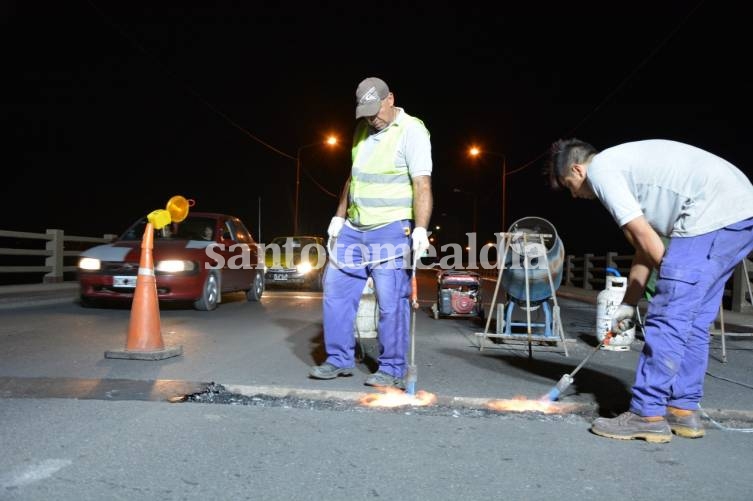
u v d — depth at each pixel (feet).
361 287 16.53
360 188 15.96
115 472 9.96
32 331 24.93
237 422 12.76
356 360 19.72
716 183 11.71
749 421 13.87
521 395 15.17
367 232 15.90
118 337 23.40
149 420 12.74
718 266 11.74
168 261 32.24
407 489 9.52
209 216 37.96
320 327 27.86
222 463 10.44
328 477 9.95
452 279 31.73
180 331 26.21
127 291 31.73
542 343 24.53
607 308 23.34
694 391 12.44
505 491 9.51
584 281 65.72
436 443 11.68
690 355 12.35
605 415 13.88
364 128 16.46
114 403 13.96
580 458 11.01
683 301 11.69
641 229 11.73
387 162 15.70
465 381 16.81
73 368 17.61
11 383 15.72
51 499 8.93
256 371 17.52
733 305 39.24
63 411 13.25
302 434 12.06
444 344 23.99
